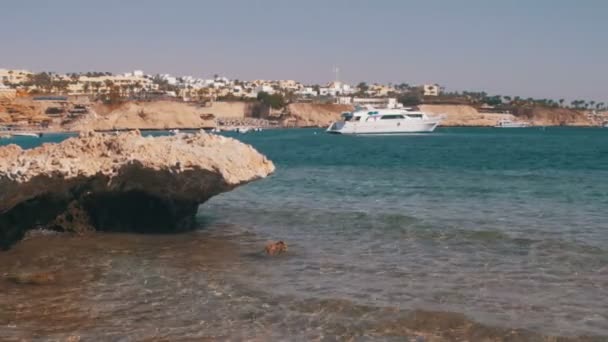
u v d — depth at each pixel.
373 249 17.27
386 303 12.30
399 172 43.53
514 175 39.66
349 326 11.13
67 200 19.02
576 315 11.53
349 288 13.38
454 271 14.67
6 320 11.49
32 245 18.00
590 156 63.53
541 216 22.06
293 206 25.72
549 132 180.62
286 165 53.25
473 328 10.96
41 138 139.75
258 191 31.58
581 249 16.58
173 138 20.62
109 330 10.97
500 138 126.81
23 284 13.85
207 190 19.84
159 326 11.17
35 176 16.31
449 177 38.41
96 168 18.00
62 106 192.00
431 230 19.61
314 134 155.00
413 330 10.93
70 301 12.62
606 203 25.17
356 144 98.19
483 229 19.56
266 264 15.66
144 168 18.22
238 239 19.00
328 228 20.58
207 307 12.21
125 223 20.47
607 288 13.12
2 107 171.25
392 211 23.66
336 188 32.47
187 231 20.36
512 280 13.82
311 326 11.16
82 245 18.05
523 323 11.16
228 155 19.03
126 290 13.38
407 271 14.76
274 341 10.47
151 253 17.05
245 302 12.49
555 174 40.34
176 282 13.99
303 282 13.92
